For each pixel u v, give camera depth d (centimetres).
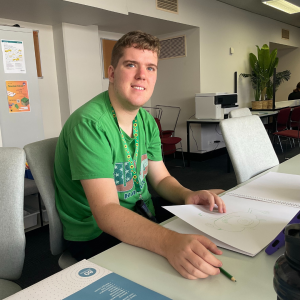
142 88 108
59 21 421
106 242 110
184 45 548
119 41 109
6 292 85
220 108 497
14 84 327
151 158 137
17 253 92
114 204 91
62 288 55
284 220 81
